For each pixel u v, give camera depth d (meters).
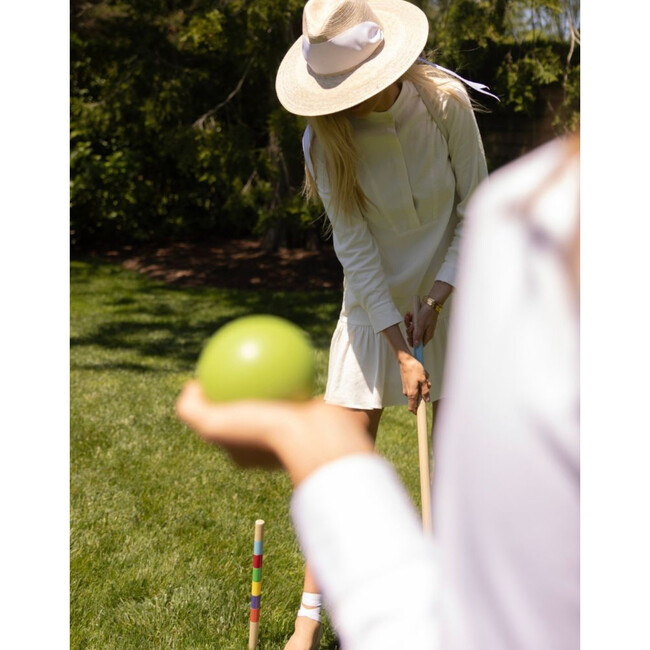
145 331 8.43
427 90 2.47
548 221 0.48
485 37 7.74
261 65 9.91
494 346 0.48
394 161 2.48
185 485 4.19
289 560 3.39
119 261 12.42
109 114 11.52
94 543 3.49
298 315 9.32
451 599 0.52
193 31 9.57
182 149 10.77
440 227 2.62
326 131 2.41
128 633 2.89
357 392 2.71
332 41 2.33
